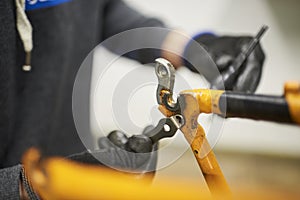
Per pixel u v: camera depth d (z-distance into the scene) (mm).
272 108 383
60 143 925
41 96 839
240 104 405
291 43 1632
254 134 1481
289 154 1444
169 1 1645
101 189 485
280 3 1705
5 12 693
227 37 737
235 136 1477
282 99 380
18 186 515
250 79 625
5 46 709
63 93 898
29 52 761
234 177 1362
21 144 821
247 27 1629
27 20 716
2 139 769
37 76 828
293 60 1601
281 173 1411
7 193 506
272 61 1601
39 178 508
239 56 637
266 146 1477
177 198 511
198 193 522
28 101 829
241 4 1658
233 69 618
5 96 745
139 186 493
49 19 813
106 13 1013
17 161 801
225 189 461
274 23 1664
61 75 862
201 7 1641
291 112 373
